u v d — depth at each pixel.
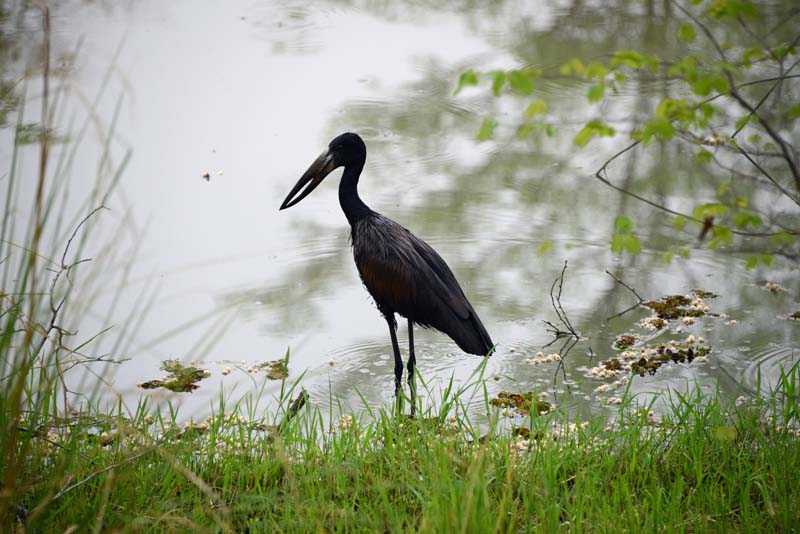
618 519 7.07
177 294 12.93
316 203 15.85
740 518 7.24
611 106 19.23
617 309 12.70
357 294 13.29
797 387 9.85
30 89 18.83
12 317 6.63
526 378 10.95
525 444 8.88
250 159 17.12
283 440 8.31
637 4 25.17
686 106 7.39
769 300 12.79
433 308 10.84
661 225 15.09
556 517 7.00
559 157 17.62
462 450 8.30
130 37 22.81
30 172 15.71
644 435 8.85
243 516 7.36
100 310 12.36
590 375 10.95
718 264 13.90
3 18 23.30
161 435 8.93
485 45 22.83
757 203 15.30
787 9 22.95
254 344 11.90
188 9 25.27
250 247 14.27
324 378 11.11
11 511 6.47
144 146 17.34
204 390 10.68
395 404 9.40
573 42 22.70
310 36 23.67
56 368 8.12
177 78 20.66
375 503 7.37
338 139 11.91
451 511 6.59
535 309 12.73
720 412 9.09
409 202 15.85
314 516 6.98
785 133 17.38
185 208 15.30
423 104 19.81
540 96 19.97
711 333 11.88
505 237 14.76
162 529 6.91
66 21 23.48
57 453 7.58
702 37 22.19
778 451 8.03
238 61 21.84
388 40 23.45
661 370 10.97
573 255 14.24
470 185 16.52
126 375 10.97
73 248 13.27
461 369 11.34
